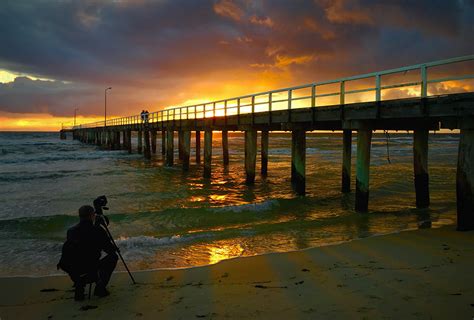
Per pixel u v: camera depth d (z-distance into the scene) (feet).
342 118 38.37
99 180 69.21
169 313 15.16
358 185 38.78
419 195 41.39
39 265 24.56
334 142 250.78
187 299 16.78
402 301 15.05
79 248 16.33
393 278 18.17
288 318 13.98
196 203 46.80
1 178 71.00
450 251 22.49
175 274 21.18
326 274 19.72
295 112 46.01
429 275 18.28
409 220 35.37
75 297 16.99
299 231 31.81
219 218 37.50
